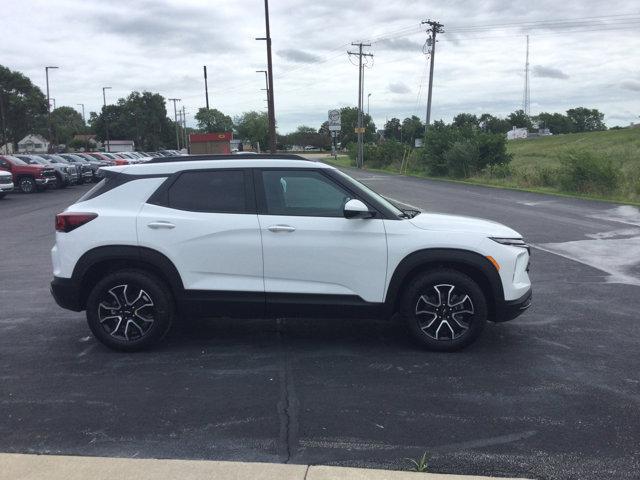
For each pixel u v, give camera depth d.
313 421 4.43
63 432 4.28
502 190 28.23
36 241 13.66
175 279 5.74
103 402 4.78
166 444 4.09
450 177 40.69
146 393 4.95
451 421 4.43
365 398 4.83
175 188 5.86
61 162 35.69
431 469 3.75
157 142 126.00
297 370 5.45
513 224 15.68
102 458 3.86
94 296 5.82
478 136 39.25
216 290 5.73
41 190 30.58
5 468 3.73
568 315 7.25
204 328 6.73
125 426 4.37
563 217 17.19
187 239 5.69
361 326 6.80
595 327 6.75
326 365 5.57
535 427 4.33
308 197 5.79
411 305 5.79
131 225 5.73
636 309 7.52
